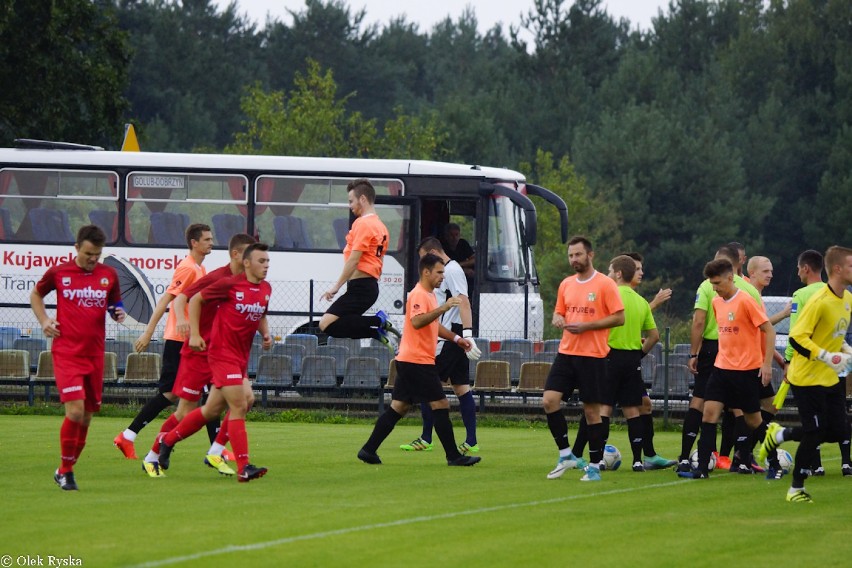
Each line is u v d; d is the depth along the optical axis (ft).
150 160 215.31
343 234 213.87
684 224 556.51
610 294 104.42
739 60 642.22
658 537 76.59
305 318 207.51
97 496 91.97
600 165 573.74
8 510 84.38
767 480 108.47
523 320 212.64
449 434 117.08
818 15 635.25
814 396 95.14
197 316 101.76
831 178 566.77
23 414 177.99
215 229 214.90
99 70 338.34
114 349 192.95
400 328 212.84
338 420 174.09
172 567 64.75
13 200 215.31
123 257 214.07
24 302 213.66
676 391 176.96
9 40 322.75
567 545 73.26
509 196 211.61
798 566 68.03
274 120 461.37
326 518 82.02
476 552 70.54
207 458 106.93
